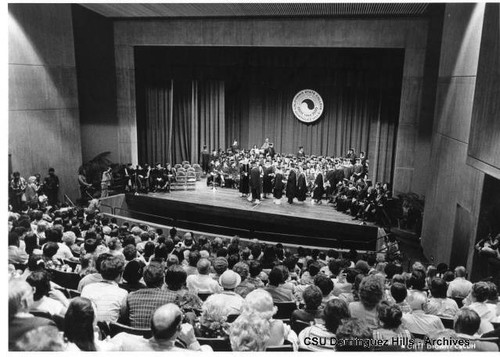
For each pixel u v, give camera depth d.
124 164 19.78
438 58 16.00
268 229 16.77
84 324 2.88
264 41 17.73
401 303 5.18
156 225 14.81
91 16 18.64
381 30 16.47
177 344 3.47
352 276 6.27
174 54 19.89
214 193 19.19
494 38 8.25
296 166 18.94
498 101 7.64
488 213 9.26
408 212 15.47
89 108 19.28
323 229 15.39
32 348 2.38
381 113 19.64
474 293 5.00
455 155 11.41
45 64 16.56
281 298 5.59
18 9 15.45
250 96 23.72
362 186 16.45
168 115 21.83
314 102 22.55
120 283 5.51
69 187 17.80
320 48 18.42
